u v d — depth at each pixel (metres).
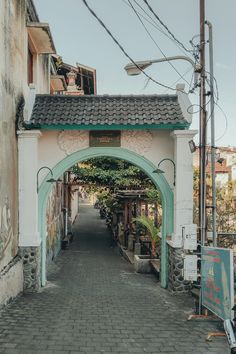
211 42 8.62
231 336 4.77
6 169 8.68
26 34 10.94
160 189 10.59
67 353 5.77
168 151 10.61
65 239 19.73
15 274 9.06
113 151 10.55
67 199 22.34
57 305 8.60
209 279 7.29
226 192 15.72
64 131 10.51
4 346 5.96
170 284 10.30
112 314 7.97
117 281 11.71
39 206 10.43
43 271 10.66
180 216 10.07
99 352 5.85
